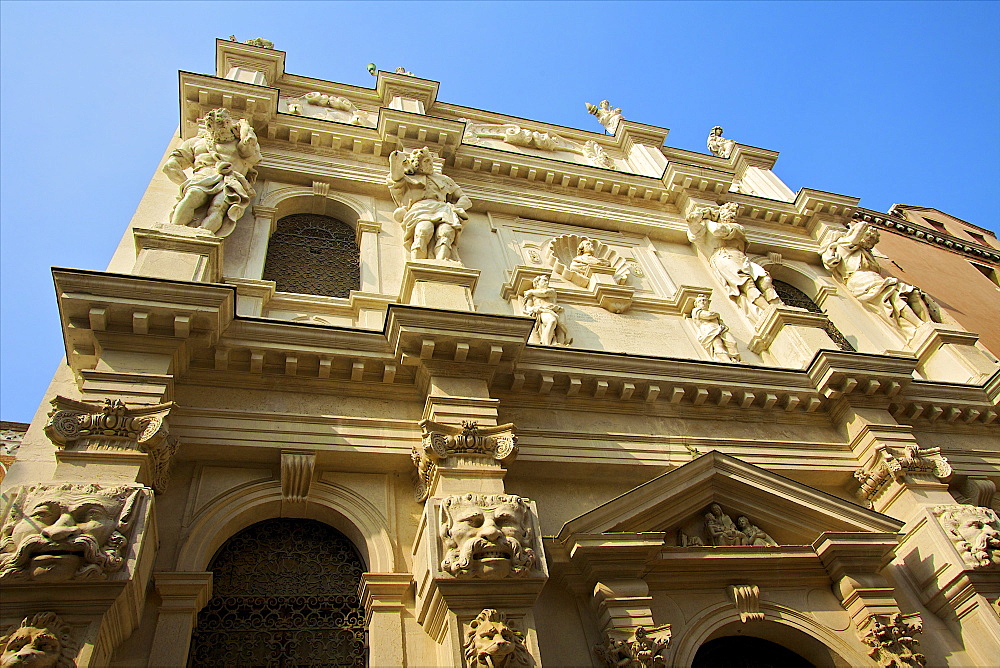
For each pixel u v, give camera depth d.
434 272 12.45
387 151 16.80
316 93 19.25
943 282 23.12
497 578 8.26
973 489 12.80
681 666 9.22
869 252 18.81
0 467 13.17
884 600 10.25
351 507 9.76
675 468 11.17
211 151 13.66
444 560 8.27
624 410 12.00
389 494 10.02
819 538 10.51
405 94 19.89
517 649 7.82
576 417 11.64
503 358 10.92
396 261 14.28
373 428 10.26
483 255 15.66
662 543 9.63
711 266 17.61
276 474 9.80
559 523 10.48
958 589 10.70
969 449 13.57
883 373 13.03
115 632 7.44
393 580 9.05
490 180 17.83
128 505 7.66
